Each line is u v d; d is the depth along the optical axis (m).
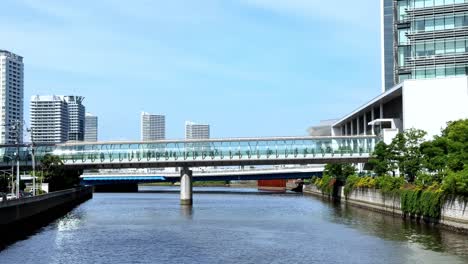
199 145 117.50
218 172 174.50
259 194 185.62
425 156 75.62
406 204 80.25
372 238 61.19
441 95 106.69
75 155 120.75
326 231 69.06
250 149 116.06
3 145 117.88
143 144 118.88
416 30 116.56
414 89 107.62
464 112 105.69
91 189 174.25
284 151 115.56
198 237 65.25
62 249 56.62
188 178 128.38
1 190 111.06
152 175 175.50
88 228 75.94
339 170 140.00
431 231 65.38
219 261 49.12
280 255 51.75
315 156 114.56
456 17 114.12
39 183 120.75
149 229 74.06
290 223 79.81
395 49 128.75
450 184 61.66
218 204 126.88
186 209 110.69
